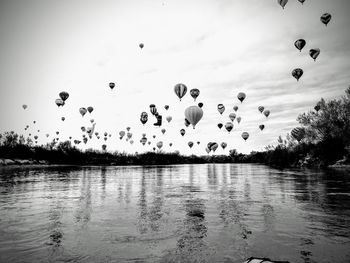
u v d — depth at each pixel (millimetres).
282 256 4281
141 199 10523
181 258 4242
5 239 5285
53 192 12789
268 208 8344
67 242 5082
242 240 5121
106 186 15680
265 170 34531
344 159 35281
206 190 13492
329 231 5691
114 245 4898
